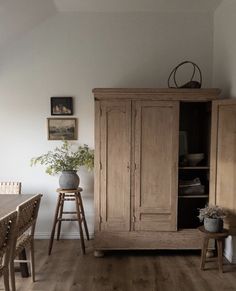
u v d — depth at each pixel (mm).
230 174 3209
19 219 2248
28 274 2926
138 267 3129
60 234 3920
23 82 3854
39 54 3838
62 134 3885
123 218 3383
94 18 3828
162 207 3377
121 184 3367
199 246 3385
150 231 3385
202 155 3561
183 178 3805
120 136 3338
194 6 3686
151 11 3828
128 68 3867
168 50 3863
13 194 3150
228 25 3424
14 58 3836
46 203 3914
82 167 3902
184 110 3836
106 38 3844
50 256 3395
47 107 3879
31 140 3895
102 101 3311
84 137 3902
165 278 2891
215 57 3832
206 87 3904
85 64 3854
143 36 3852
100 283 2789
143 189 3375
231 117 3184
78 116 3887
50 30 3824
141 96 3303
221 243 3033
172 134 3342
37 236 3918
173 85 3867
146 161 3355
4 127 3879
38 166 3902
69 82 3863
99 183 3361
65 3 3566
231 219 3201
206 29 3869
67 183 3496
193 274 2979
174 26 3854
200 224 3686
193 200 3781
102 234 3371
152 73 3873
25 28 3717
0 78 3844
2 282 2695
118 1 3527
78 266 3146
